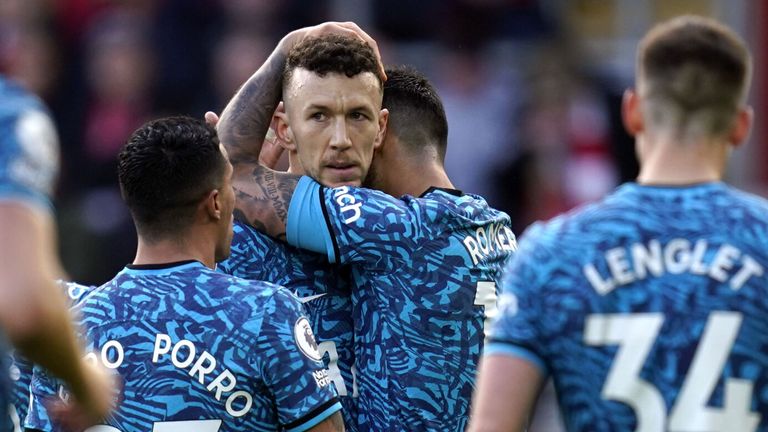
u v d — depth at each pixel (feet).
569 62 115.34
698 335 34.96
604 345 35.32
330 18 114.83
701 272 35.27
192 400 41.16
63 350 32.68
